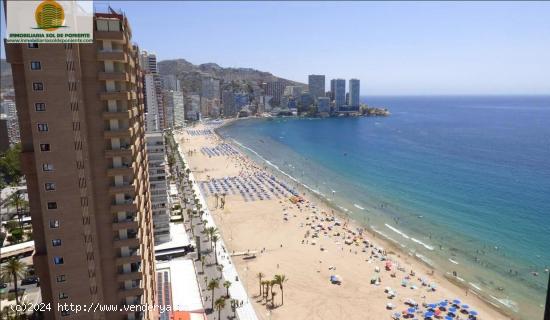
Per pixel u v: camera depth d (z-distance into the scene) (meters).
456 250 139.50
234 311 100.12
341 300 107.94
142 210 67.62
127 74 54.84
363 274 123.00
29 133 51.53
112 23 52.34
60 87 50.34
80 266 55.44
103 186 55.44
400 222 168.88
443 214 173.25
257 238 152.00
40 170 51.59
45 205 52.59
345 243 147.38
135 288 59.78
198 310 97.50
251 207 189.50
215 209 186.12
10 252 115.00
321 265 129.12
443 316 100.38
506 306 105.44
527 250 134.88
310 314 101.31
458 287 115.69
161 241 136.88
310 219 173.12
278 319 98.69
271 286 108.19
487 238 146.12
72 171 52.78
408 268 126.88
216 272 121.94
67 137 51.78
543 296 109.38
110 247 57.19
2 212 155.62
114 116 53.91
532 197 182.62
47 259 54.44
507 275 121.19
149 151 133.25
